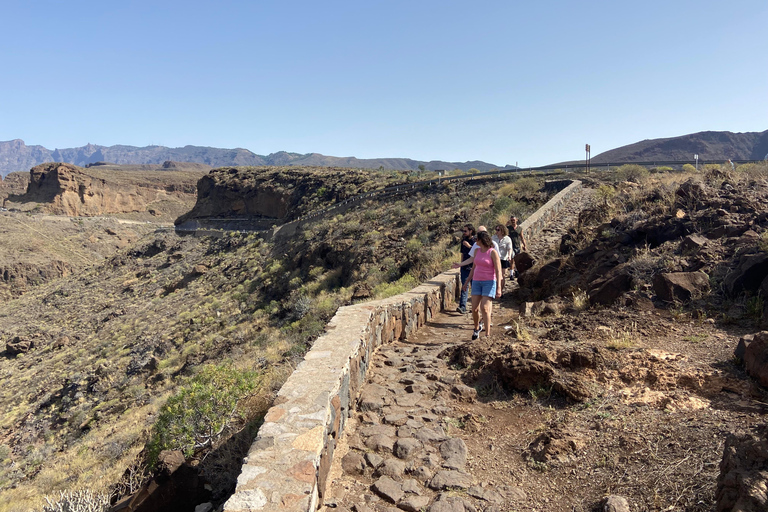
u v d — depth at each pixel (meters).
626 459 3.05
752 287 5.31
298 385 3.52
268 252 50.84
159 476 4.55
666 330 5.15
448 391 4.72
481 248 6.54
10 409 31.75
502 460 3.42
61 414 26.89
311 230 45.12
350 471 3.37
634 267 6.72
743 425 3.00
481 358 5.35
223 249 65.06
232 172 102.12
